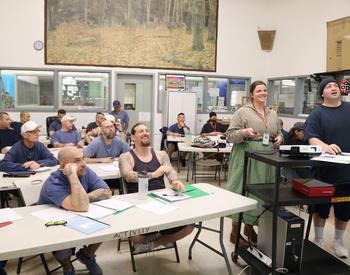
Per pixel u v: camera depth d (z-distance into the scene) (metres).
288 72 7.44
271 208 2.14
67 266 2.16
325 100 2.62
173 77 7.59
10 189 2.51
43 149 3.22
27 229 1.63
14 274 2.44
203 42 7.75
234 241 3.00
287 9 7.42
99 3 7.02
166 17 7.45
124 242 3.02
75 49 7.00
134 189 2.52
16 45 6.70
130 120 7.65
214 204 2.08
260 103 2.72
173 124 7.06
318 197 2.15
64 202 1.91
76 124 7.19
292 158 2.12
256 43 8.13
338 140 2.54
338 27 5.88
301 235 2.20
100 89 7.31
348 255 2.80
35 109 6.94
